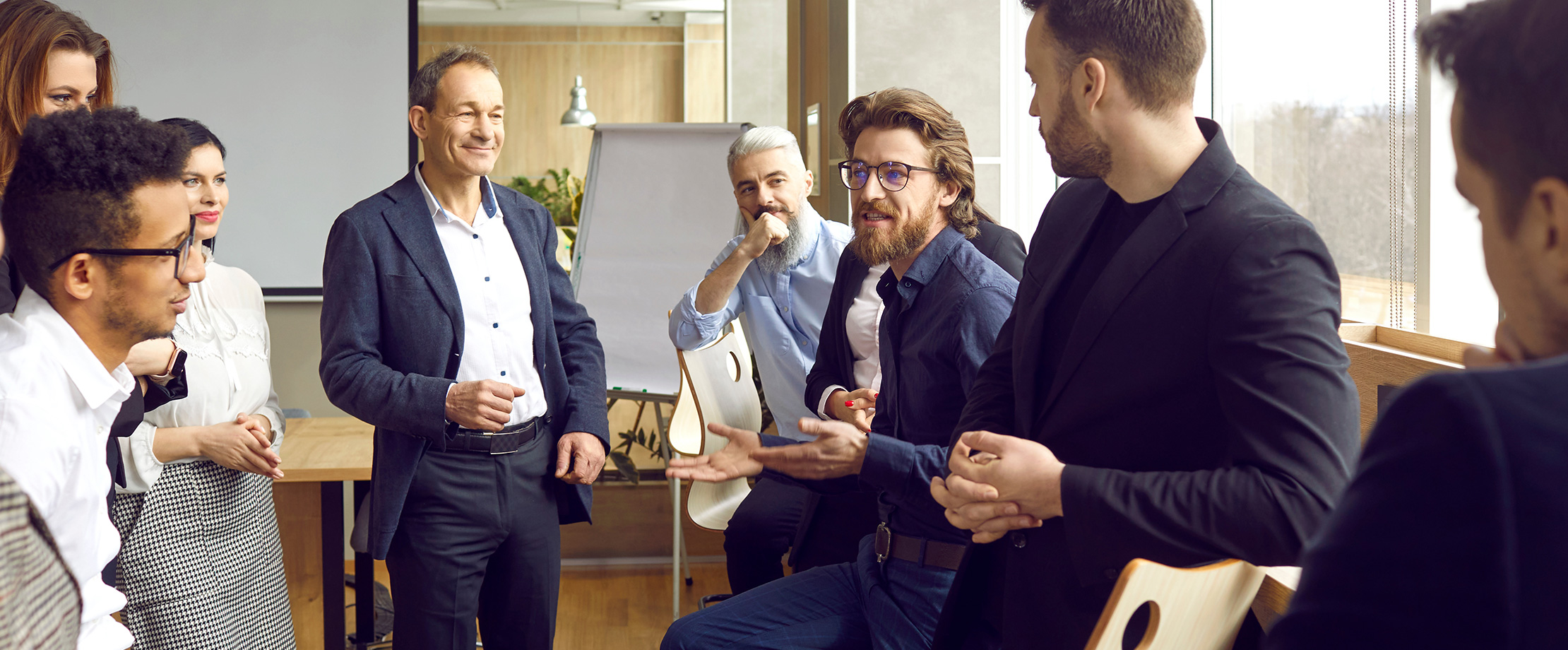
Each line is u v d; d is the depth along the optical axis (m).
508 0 11.07
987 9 3.47
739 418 2.89
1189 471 1.06
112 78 1.81
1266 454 0.95
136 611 2.00
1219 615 1.03
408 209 1.98
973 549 1.32
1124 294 1.06
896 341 1.70
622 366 3.76
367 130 4.08
